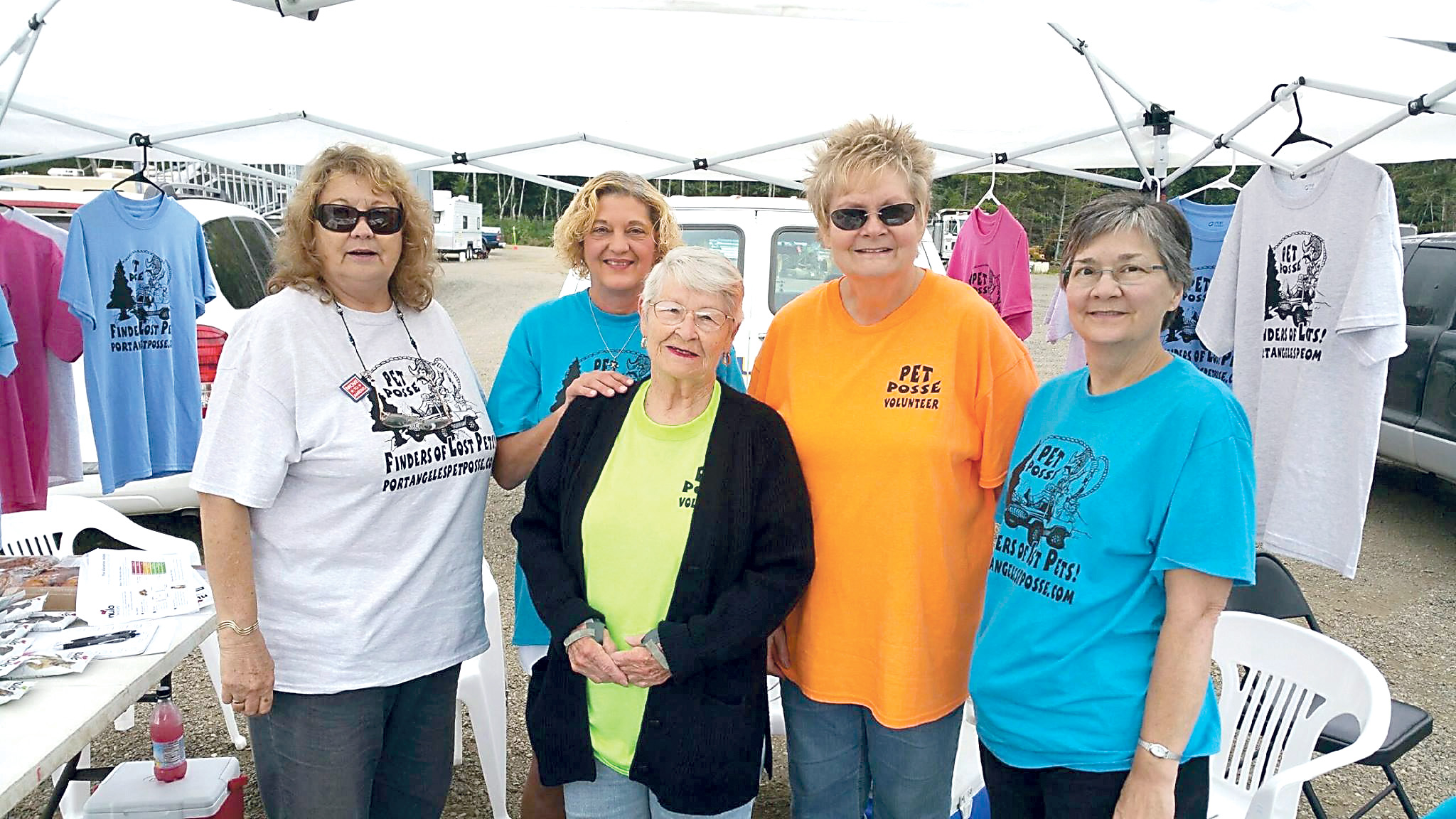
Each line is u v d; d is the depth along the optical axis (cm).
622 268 237
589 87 347
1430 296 572
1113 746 165
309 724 191
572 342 243
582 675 183
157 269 366
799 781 210
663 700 186
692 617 181
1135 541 162
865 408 192
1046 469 176
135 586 234
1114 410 168
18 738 165
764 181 415
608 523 185
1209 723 170
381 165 192
